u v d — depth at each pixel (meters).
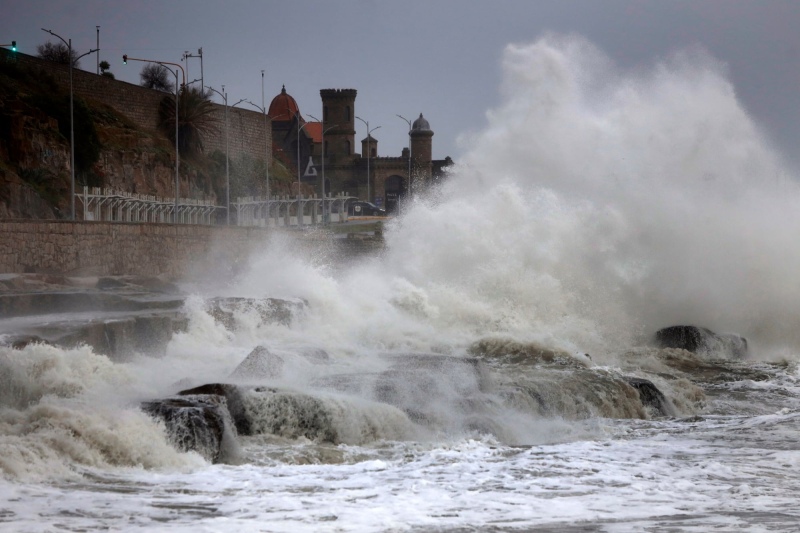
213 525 23.56
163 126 186.25
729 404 52.66
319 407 37.50
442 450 36.41
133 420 32.56
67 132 138.75
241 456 33.97
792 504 26.80
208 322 56.94
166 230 93.25
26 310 56.22
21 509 24.66
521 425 41.97
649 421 45.38
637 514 25.42
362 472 31.34
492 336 65.25
